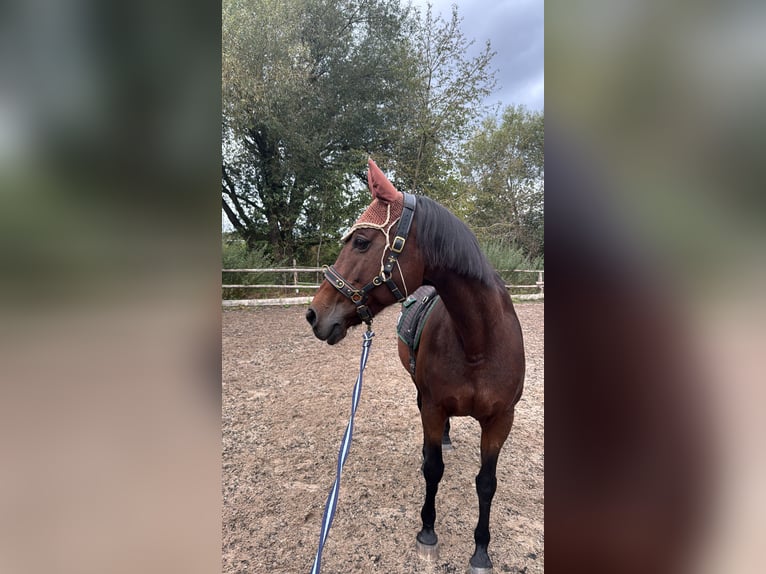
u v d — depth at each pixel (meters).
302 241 12.79
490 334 1.51
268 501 2.30
